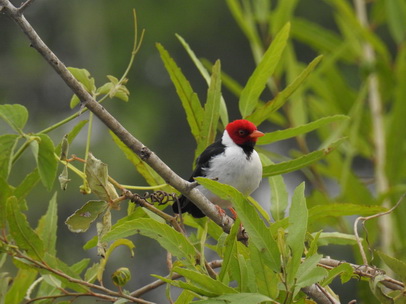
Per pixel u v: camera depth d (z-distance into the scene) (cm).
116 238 639
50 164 708
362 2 1308
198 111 848
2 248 708
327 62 1192
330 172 1157
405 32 1247
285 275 603
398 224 1076
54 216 789
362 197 1097
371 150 1201
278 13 1188
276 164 830
